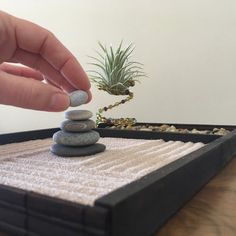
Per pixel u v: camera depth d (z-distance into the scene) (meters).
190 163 0.14
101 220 0.08
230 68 0.35
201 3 0.36
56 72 0.21
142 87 0.39
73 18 0.43
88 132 0.20
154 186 0.10
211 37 0.36
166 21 0.38
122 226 0.08
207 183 0.16
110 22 0.41
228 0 0.34
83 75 0.20
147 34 0.39
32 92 0.14
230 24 0.35
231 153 0.22
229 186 0.16
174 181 0.12
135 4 0.39
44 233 0.09
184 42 0.37
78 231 0.08
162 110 0.38
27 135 0.27
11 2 0.48
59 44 0.20
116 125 0.33
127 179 0.14
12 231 0.10
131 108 0.40
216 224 0.11
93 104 0.41
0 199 0.10
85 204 0.09
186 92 0.37
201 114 0.37
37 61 0.20
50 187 0.12
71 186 0.12
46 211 0.09
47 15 0.45
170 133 0.26
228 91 0.35
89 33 0.42
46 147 0.23
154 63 0.38
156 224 0.10
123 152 0.20
